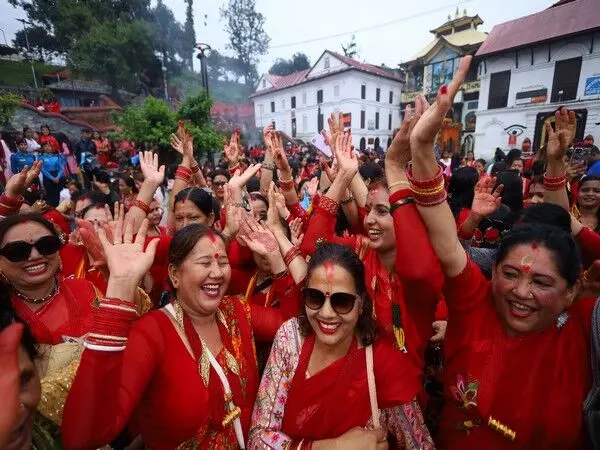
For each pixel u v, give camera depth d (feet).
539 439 4.50
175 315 5.24
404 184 4.70
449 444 4.98
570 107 63.57
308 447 4.45
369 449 4.21
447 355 5.02
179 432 4.76
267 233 7.40
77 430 3.61
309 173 30.78
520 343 4.58
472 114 90.74
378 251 6.72
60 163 29.91
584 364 4.44
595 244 6.90
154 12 104.73
